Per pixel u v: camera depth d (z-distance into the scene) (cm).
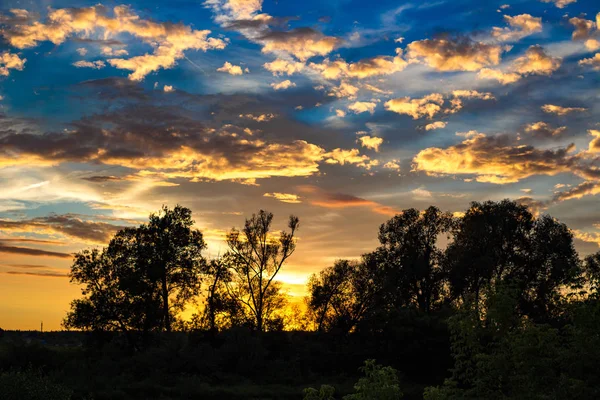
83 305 6228
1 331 8800
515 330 1566
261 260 6894
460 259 7094
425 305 7412
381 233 7806
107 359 5412
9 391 2531
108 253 6538
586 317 1468
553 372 1482
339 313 6881
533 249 7131
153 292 6625
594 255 6284
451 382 1648
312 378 5497
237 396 4641
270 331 6438
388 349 5512
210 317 6581
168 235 6869
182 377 5066
